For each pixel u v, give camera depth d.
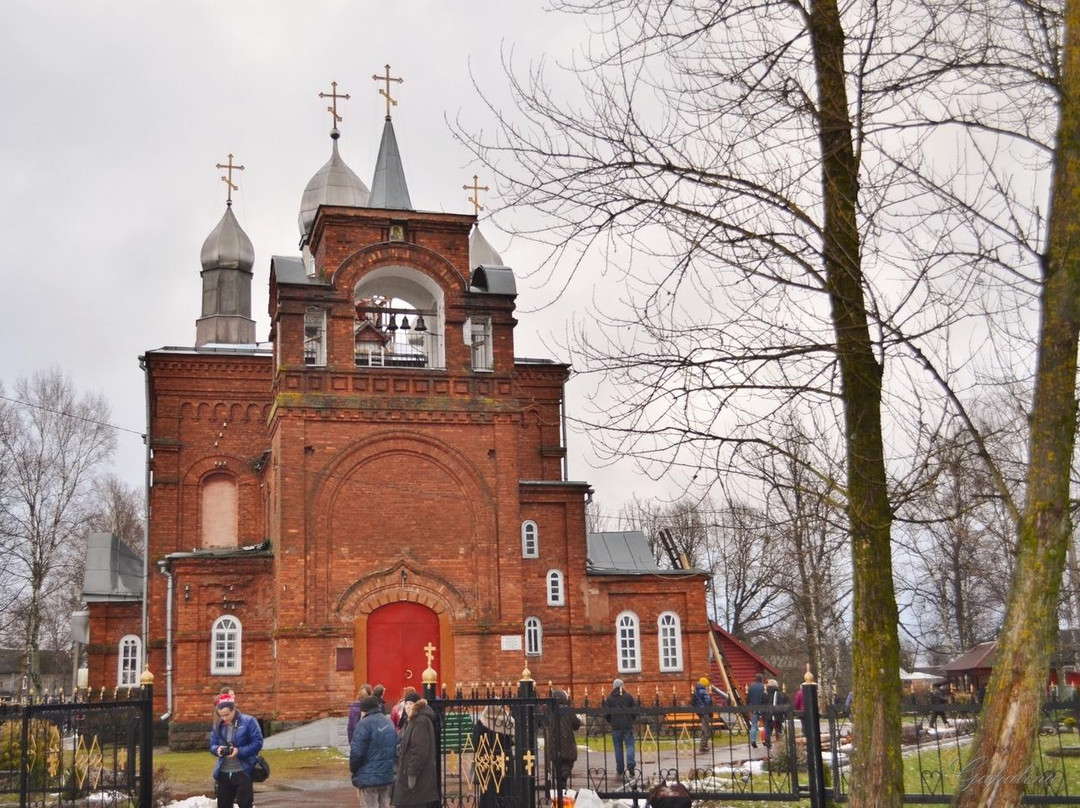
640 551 48.00
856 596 8.70
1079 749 22.38
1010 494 7.88
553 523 42.78
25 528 56.00
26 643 55.62
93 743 17.80
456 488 38.03
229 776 16.56
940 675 67.19
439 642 36.91
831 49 9.29
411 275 39.94
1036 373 7.47
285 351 37.47
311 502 36.69
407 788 14.96
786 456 10.65
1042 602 7.05
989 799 6.90
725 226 9.33
